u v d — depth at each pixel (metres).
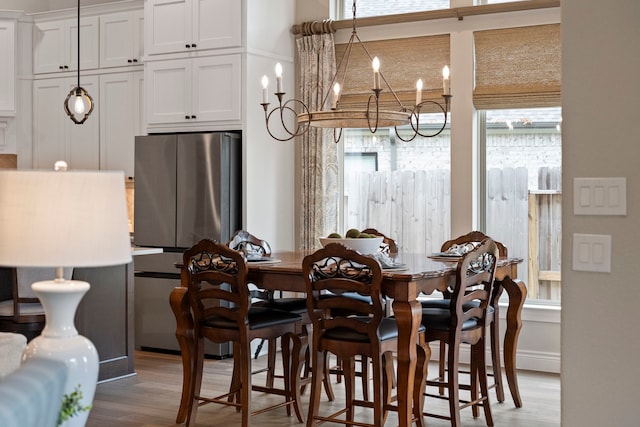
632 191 2.64
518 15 6.00
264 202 6.61
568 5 2.74
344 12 6.84
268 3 6.61
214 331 4.42
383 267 4.20
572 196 2.73
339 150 6.82
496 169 6.26
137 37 7.14
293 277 4.35
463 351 6.29
